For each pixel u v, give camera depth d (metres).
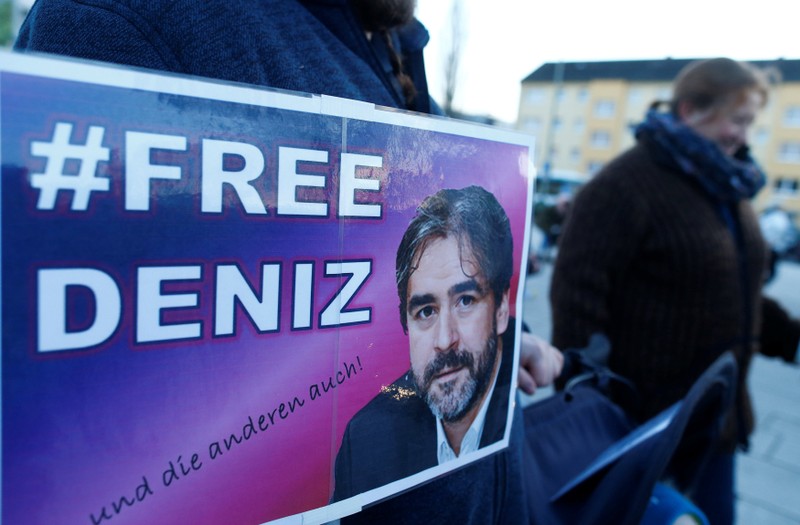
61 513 0.37
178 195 0.40
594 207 1.66
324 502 0.50
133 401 0.39
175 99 0.39
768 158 26.58
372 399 0.52
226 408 0.43
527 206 0.65
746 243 1.66
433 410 0.58
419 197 0.54
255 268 0.44
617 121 27.88
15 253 0.34
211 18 0.57
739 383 1.69
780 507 2.53
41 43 0.55
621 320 1.66
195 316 0.41
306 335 0.47
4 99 0.33
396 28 0.82
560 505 0.96
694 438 1.14
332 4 0.69
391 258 0.52
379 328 0.52
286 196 0.45
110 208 0.37
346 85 0.66
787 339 2.02
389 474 0.55
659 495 0.92
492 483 0.74
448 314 0.58
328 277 0.48
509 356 0.66
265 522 0.46
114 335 0.38
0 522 0.35
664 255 1.57
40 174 0.34
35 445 0.36
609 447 1.10
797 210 26.02
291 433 0.47
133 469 0.39
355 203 0.49
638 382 1.65
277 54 0.60
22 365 0.35
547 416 1.10
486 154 0.59
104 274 0.37
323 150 0.46
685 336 1.59
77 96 0.35
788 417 3.57
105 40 0.53
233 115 0.42
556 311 1.69
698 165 1.57
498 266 0.62
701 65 1.72
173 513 0.41
